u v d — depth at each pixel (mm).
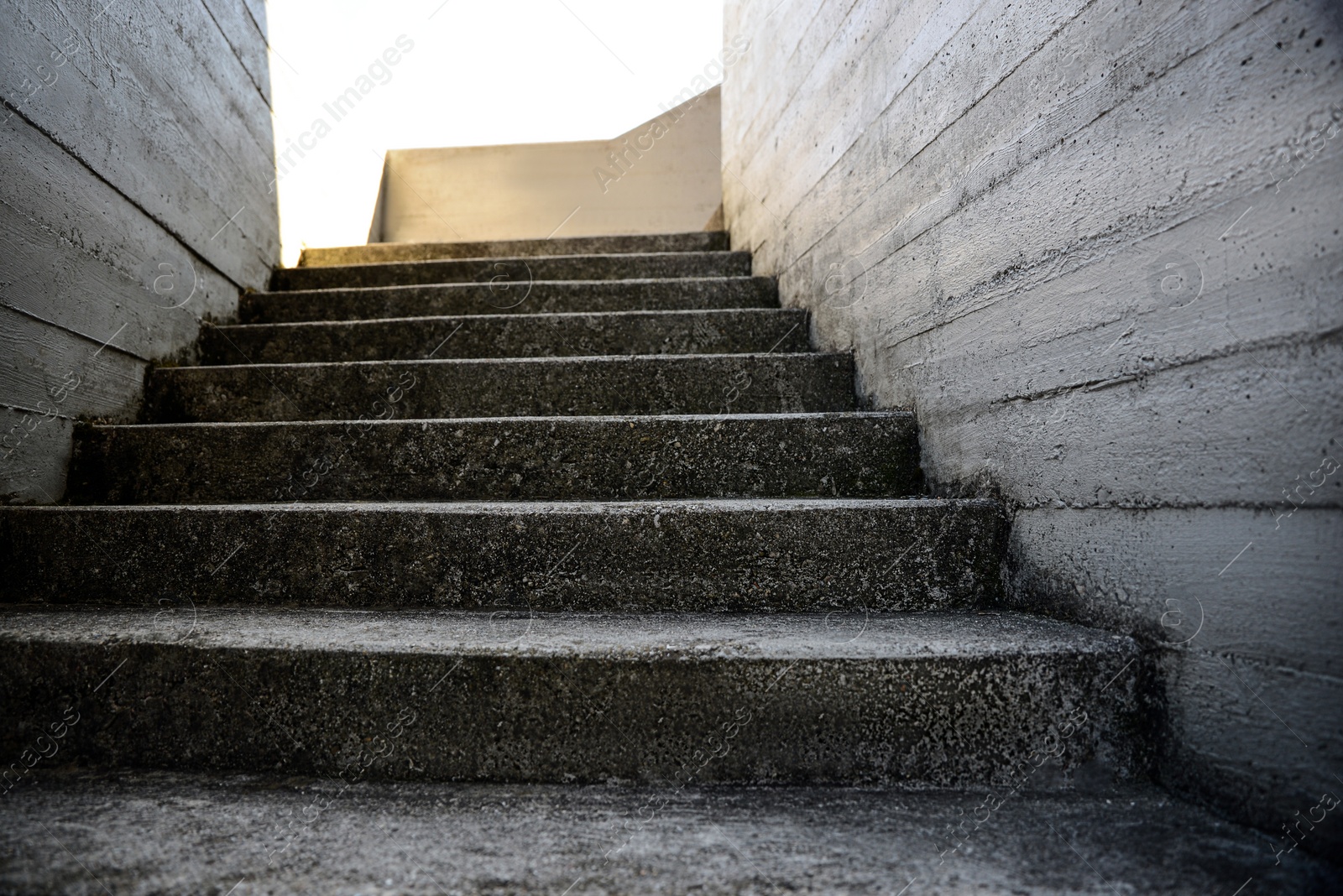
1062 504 1208
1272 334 832
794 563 1362
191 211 2248
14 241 1509
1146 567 1030
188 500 1697
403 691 1057
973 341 1476
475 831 889
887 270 1873
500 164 5336
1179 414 965
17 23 1513
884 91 1885
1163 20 978
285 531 1377
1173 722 984
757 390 2061
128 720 1075
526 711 1051
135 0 1941
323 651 1066
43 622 1195
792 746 1037
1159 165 991
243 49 2652
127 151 1903
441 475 1689
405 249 3369
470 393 2027
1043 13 1237
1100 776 1023
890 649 1053
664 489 1689
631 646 1073
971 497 1492
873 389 1963
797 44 2590
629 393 2041
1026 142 1293
